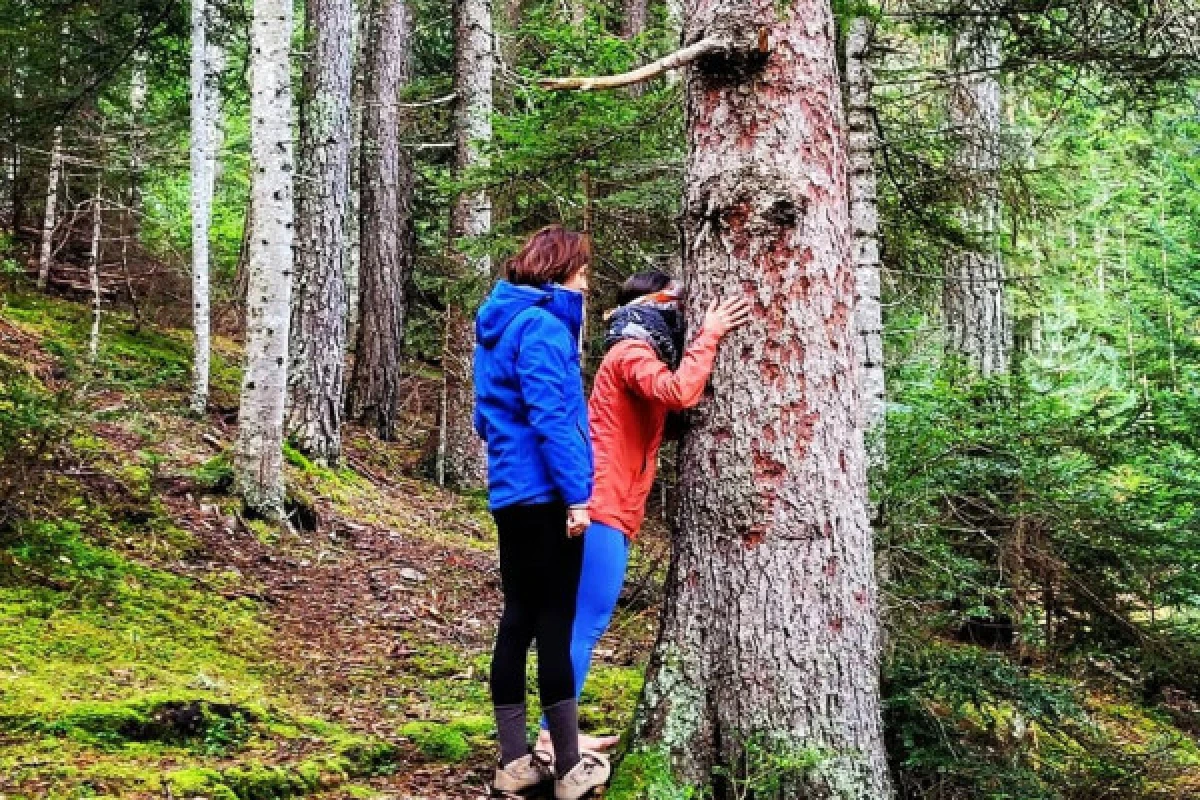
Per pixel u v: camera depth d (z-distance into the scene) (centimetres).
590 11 1230
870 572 373
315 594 691
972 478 500
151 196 1725
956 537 513
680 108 614
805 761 341
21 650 452
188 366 1162
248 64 1196
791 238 365
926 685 425
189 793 337
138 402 886
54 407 578
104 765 351
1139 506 519
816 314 365
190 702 413
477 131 1230
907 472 485
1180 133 865
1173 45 555
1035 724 487
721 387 368
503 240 786
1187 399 576
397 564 813
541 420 348
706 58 368
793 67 369
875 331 538
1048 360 1344
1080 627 507
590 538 381
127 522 672
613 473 384
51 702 393
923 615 467
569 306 364
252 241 796
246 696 465
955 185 658
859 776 353
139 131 1203
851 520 367
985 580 500
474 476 1259
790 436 361
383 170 1398
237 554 709
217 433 960
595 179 707
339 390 1085
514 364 360
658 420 390
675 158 668
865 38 573
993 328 823
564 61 774
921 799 409
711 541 367
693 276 380
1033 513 495
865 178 555
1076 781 450
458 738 439
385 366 1410
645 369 369
